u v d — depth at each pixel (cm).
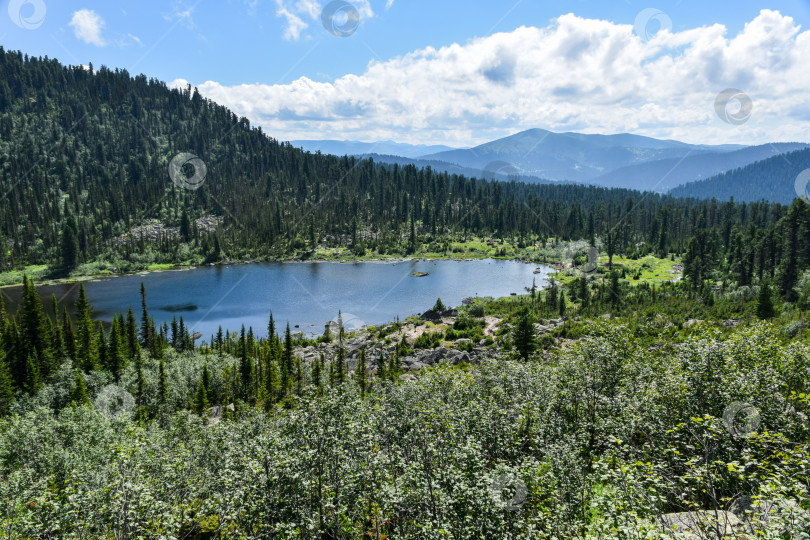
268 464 1292
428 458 1300
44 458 3022
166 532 1216
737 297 10562
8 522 1299
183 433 3781
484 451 1555
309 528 1157
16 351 8219
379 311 15388
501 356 2755
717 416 1479
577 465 1381
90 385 7500
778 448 1078
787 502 743
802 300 8225
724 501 1108
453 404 1898
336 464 1296
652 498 1007
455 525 1130
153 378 7681
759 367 1653
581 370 2070
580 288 14800
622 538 899
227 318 14925
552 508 1227
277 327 13850
